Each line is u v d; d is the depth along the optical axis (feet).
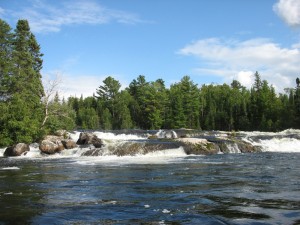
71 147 110.73
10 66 155.43
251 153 104.99
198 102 339.77
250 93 392.88
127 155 95.81
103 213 30.91
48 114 148.87
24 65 174.09
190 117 341.82
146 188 43.93
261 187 43.47
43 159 92.48
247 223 26.76
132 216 29.73
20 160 89.97
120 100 385.50
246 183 46.88
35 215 30.45
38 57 205.05
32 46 203.31
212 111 340.39
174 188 43.68
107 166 71.05
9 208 33.17
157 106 345.92
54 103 154.61
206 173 58.44
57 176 56.65
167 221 27.94
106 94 392.68
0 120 124.06
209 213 30.22
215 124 340.59
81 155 100.94
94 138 120.88
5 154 106.93
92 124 342.64
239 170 62.28
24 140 121.70
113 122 357.61
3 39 167.73
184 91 342.85
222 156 94.07
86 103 428.97
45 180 52.06
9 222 28.22
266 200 35.37
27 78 164.66
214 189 42.47
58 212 31.48
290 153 104.99
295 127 276.41
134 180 51.06
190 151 100.42
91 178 53.67
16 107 126.52
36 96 151.53
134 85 436.35
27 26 192.13
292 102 295.07
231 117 324.60
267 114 302.86
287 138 128.57
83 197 38.34
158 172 60.29
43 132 132.87
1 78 152.25
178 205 33.68
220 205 33.30
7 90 147.13
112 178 53.36
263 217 28.50
